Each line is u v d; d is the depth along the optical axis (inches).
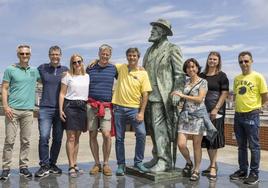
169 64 240.2
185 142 231.6
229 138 531.8
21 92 235.0
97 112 240.1
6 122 235.0
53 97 244.1
